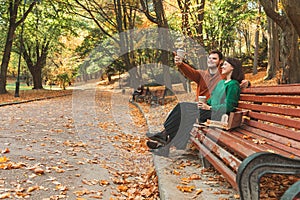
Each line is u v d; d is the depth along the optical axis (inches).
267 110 146.1
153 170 164.2
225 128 160.6
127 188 147.0
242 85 195.3
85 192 136.5
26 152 196.9
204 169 151.0
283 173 80.8
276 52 861.2
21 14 1073.5
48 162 177.6
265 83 784.3
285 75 510.6
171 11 762.2
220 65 183.3
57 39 1370.6
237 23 1101.1
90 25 1207.6
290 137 118.0
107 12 896.9
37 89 1562.5
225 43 1171.9
